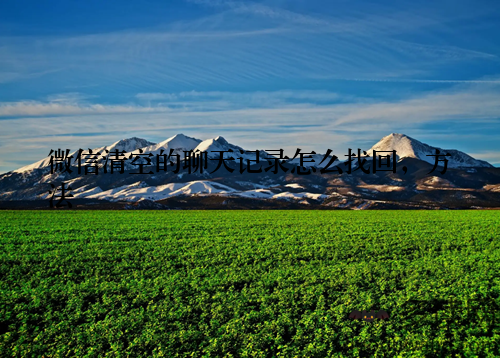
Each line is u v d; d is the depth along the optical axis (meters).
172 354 13.05
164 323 15.20
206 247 32.44
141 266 25.66
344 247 32.03
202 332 14.54
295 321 15.20
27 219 60.88
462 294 17.34
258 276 22.17
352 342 13.46
